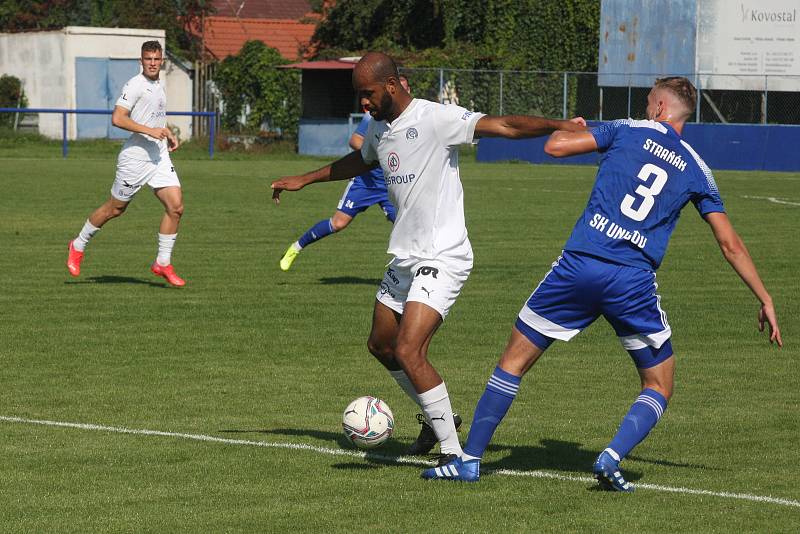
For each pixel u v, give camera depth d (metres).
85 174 96.94
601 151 19.30
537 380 28.12
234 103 157.00
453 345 32.25
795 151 122.00
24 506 17.81
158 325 34.44
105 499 18.20
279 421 23.69
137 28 172.75
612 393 26.72
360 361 29.89
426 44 161.62
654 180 18.61
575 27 145.38
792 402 25.97
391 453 21.28
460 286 20.05
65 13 182.25
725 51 131.00
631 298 18.56
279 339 32.56
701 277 45.81
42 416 23.89
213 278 44.12
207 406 24.92
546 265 48.53
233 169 109.81
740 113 136.38
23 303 38.03
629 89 126.56
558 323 18.98
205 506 17.86
